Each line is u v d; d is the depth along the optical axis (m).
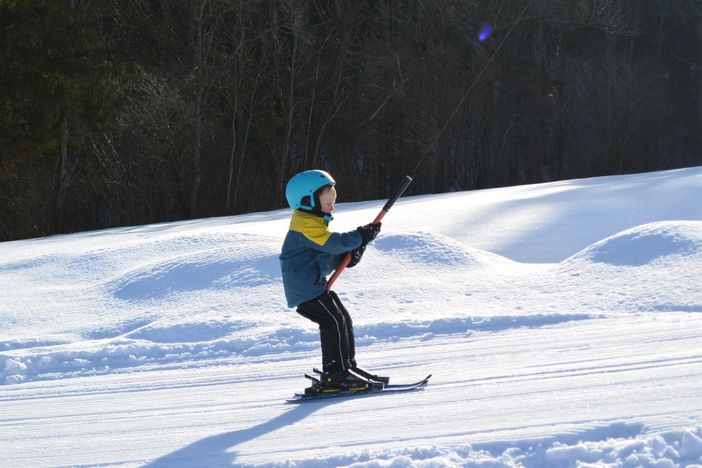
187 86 56.41
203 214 60.34
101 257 18.95
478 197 29.03
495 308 12.77
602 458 5.57
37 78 47.88
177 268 15.90
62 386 10.68
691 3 79.31
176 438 7.45
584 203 23.23
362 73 62.00
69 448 7.47
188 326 12.89
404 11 70.00
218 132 61.59
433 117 65.00
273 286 14.55
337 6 60.75
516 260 18.23
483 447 6.04
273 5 58.72
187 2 57.06
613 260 13.80
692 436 5.49
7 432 8.38
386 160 67.31
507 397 7.46
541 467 5.63
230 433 7.42
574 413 6.61
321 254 8.54
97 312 14.88
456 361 9.71
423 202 29.44
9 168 50.84
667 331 9.98
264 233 20.16
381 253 15.77
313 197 8.46
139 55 60.88
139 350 12.05
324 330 8.56
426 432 6.63
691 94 79.44
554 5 69.12
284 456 6.46
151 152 55.72
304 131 67.00
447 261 15.40
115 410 8.99
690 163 77.81
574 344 9.83
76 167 58.88
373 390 8.45
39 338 13.40
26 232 53.50
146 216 60.81
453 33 66.62
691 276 12.52
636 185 25.77
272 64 62.97
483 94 66.69
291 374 10.17
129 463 6.80
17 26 46.66
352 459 6.08
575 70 73.00
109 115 51.47
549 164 74.06
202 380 10.25
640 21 78.44
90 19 54.25
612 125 72.00
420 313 12.87
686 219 20.31
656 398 6.72
